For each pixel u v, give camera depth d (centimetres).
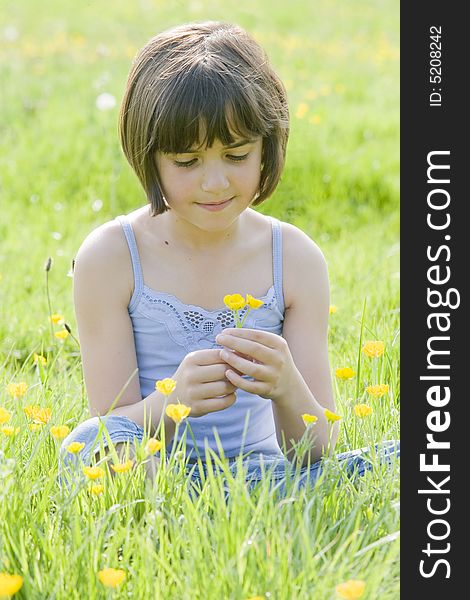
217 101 284
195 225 308
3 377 400
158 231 325
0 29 1262
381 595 240
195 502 273
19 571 242
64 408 341
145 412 288
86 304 320
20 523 254
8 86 956
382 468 296
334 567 243
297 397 299
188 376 290
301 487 284
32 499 280
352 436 332
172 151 290
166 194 300
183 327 322
